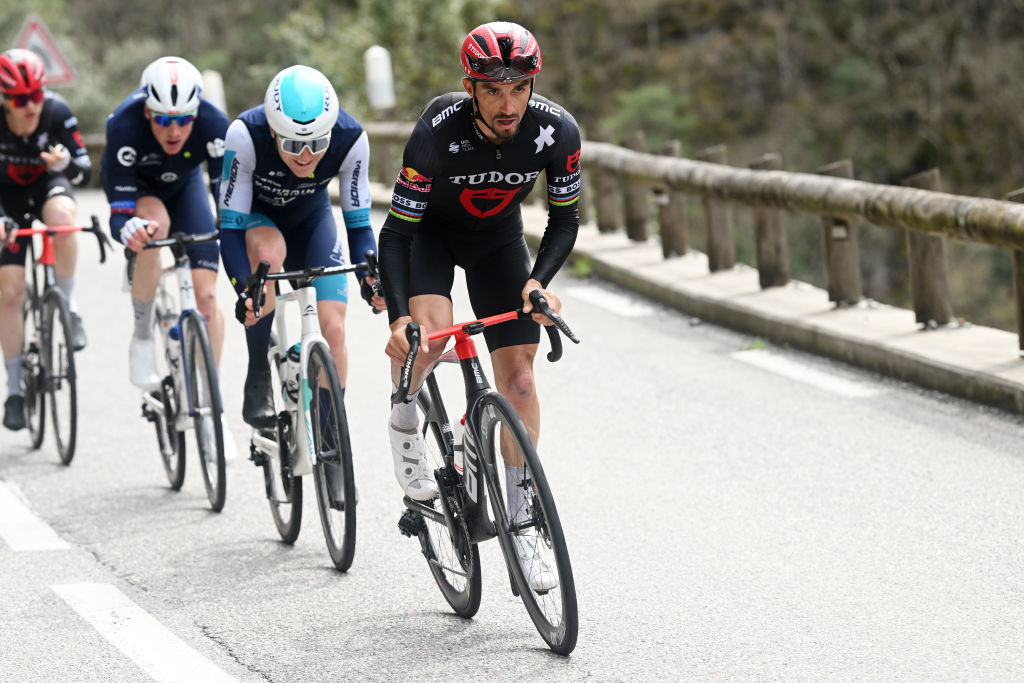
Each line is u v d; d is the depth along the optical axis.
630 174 38.78
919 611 15.30
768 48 127.62
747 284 33.00
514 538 15.05
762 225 31.89
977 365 23.66
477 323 14.57
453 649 14.95
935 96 117.31
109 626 16.08
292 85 17.28
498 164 15.05
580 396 25.98
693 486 20.38
